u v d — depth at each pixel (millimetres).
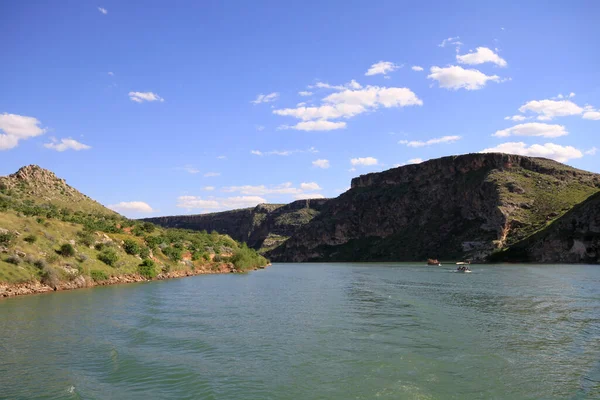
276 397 18328
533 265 124375
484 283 67062
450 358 23609
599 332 29688
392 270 114562
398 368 22000
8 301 44875
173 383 20016
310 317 36562
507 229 172000
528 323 33031
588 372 21141
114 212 136875
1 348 25766
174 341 27766
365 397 18281
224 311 39969
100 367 22297
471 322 33656
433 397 18234
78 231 70938
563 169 199625
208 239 125625
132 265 75000
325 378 20656
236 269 107125
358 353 24812
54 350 25328
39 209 77125
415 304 43625
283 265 187125
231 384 19891
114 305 42875
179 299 48656
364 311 39625
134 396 18406
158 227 122250
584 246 131875
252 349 25859
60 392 18703
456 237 198625
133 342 27469
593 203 139000
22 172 125125
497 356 23906
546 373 21062
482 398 18062
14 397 18141
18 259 53438
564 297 47938
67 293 52562
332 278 85062
